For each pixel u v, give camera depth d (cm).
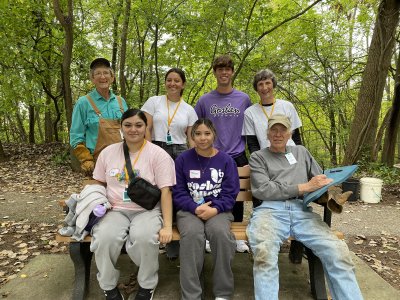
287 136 281
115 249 239
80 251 254
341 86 1152
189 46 904
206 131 266
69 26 754
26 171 809
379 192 547
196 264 243
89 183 301
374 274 298
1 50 827
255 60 918
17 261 327
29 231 410
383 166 740
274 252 242
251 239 253
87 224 250
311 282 268
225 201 265
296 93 1202
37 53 877
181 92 337
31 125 1335
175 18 794
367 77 761
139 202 256
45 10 877
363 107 773
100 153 278
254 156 292
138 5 823
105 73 308
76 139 305
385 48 726
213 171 273
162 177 264
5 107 983
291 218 267
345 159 809
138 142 267
